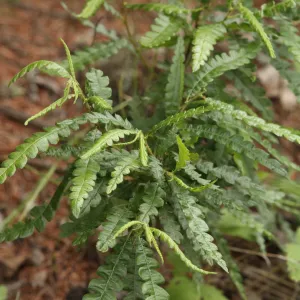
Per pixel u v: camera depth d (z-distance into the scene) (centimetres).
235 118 87
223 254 97
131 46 105
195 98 90
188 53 100
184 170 84
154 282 78
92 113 83
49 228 117
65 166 123
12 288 108
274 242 116
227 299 104
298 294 112
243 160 95
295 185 104
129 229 84
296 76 96
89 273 112
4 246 112
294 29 93
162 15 95
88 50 98
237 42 96
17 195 119
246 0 96
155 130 86
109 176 84
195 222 81
